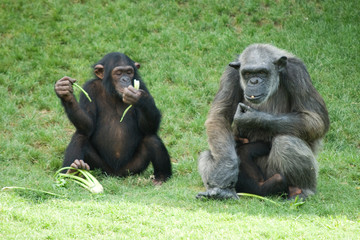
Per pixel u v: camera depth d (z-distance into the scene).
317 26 22.48
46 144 15.98
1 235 8.38
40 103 18.11
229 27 22.72
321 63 20.55
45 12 22.83
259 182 12.02
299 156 11.55
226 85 12.38
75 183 12.47
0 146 15.15
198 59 20.94
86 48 21.16
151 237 8.62
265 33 22.12
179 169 14.51
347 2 23.72
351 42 21.44
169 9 23.42
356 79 19.77
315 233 9.07
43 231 8.71
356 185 13.56
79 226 8.96
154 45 21.52
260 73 11.63
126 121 13.88
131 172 13.95
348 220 10.06
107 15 23.08
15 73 19.44
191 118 18.08
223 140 11.71
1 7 22.75
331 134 17.06
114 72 13.65
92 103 13.80
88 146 13.65
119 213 9.78
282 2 23.77
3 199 10.51
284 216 10.34
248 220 9.84
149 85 19.48
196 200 11.35
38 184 11.97
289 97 12.27
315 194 12.17
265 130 12.37
